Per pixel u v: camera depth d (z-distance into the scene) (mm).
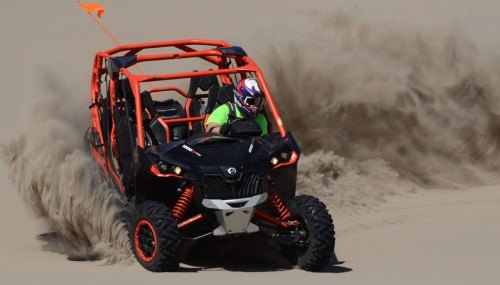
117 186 27219
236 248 26172
